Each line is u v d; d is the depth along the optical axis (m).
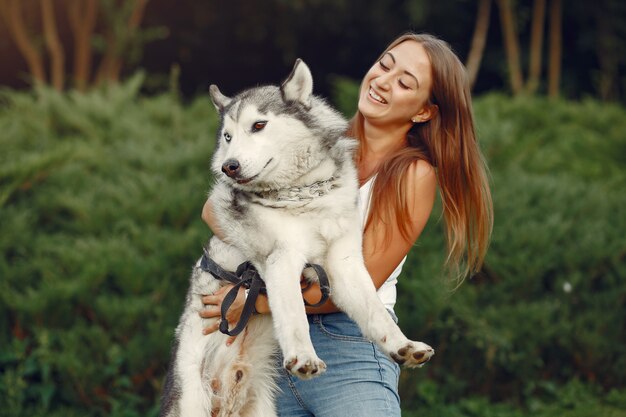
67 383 5.28
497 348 5.75
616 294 6.05
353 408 3.17
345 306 3.21
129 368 5.33
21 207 6.00
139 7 11.44
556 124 9.05
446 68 3.44
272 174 3.40
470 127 3.52
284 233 3.30
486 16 11.91
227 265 3.57
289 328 3.04
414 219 3.29
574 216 6.59
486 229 3.58
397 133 3.53
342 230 3.29
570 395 5.81
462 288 5.94
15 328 5.46
